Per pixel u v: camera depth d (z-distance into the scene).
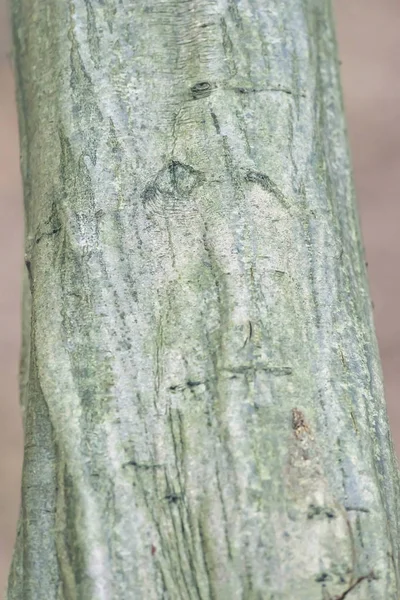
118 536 1.16
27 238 1.27
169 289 1.21
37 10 1.32
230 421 1.18
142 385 1.19
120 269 1.22
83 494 1.17
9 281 2.05
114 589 1.16
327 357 1.21
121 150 1.24
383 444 1.20
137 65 1.27
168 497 1.17
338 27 2.33
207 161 1.23
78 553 1.16
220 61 1.26
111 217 1.23
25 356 1.28
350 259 1.26
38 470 1.19
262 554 1.15
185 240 1.22
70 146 1.25
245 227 1.22
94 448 1.18
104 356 1.20
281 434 1.17
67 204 1.23
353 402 1.20
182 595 1.16
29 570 1.18
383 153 2.19
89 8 1.28
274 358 1.19
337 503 1.16
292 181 1.24
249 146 1.24
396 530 1.19
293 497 1.16
